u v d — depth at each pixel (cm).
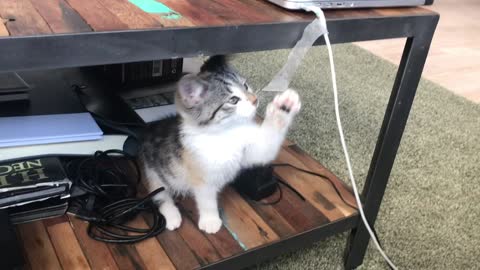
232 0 70
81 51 49
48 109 98
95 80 119
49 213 82
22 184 75
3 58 45
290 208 94
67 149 89
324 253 104
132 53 52
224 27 57
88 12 55
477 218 123
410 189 132
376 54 241
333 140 150
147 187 93
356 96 185
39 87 108
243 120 85
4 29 47
